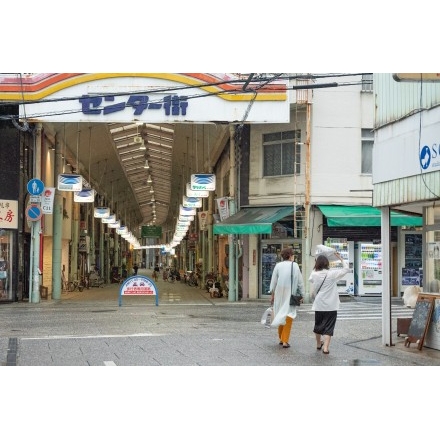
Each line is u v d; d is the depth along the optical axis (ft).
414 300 45.78
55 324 58.23
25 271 97.14
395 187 41.34
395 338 46.85
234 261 94.68
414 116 39.22
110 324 57.88
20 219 91.45
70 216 122.42
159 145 132.16
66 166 118.21
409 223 82.84
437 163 36.58
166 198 225.15
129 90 81.87
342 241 92.07
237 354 38.34
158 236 276.00
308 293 88.99
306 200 89.45
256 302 91.20
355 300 89.35
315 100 90.99
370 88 91.97
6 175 89.92
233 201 95.55
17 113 90.43
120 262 240.73
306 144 89.92
